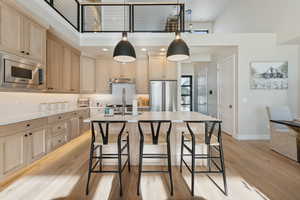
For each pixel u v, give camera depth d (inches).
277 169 104.3
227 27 232.8
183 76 304.8
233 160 118.3
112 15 185.6
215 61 222.4
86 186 83.3
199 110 287.7
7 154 85.0
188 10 238.4
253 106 169.3
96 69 211.2
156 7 206.7
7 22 90.9
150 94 198.8
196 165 110.2
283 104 167.3
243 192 80.3
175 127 109.8
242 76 168.7
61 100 175.2
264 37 166.6
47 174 98.2
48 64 132.7
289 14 146.5
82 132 179.6
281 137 128.6
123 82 206.4
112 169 104.6
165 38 167.0
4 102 106.3
